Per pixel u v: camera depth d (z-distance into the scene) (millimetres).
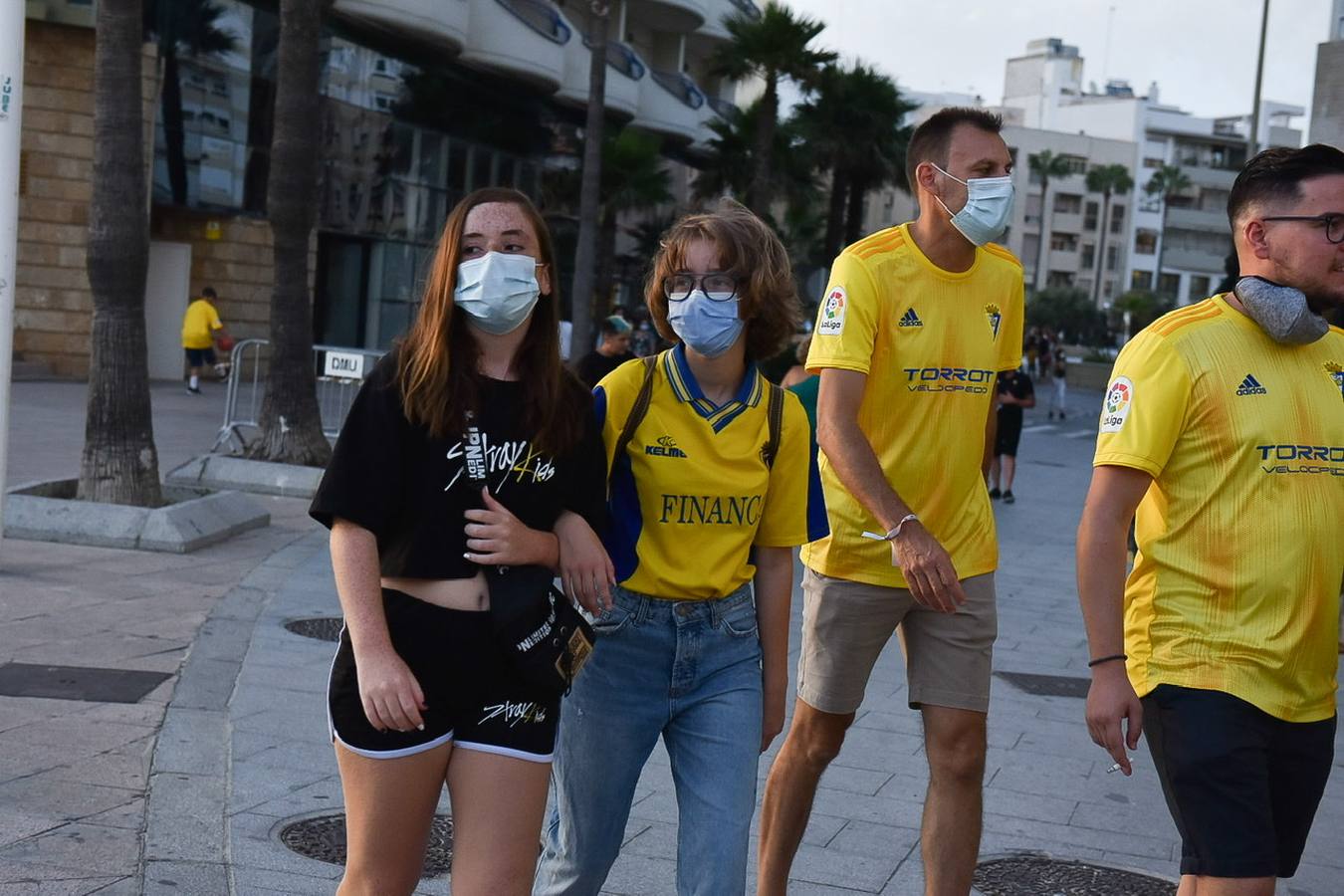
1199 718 3053
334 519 2926
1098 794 5809
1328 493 3094
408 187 35031
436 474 2924
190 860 4359
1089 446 30938
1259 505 3072
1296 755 3107
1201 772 3018
